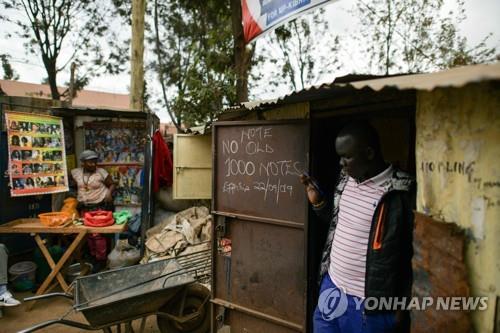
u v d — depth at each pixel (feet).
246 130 9.75
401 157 10.50
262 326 9.67
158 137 20.54
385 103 7.38
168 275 10.55
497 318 4.26
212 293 10.56
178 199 20.48
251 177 9.71
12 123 15.05
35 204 18.03
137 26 21.68
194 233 16.74
